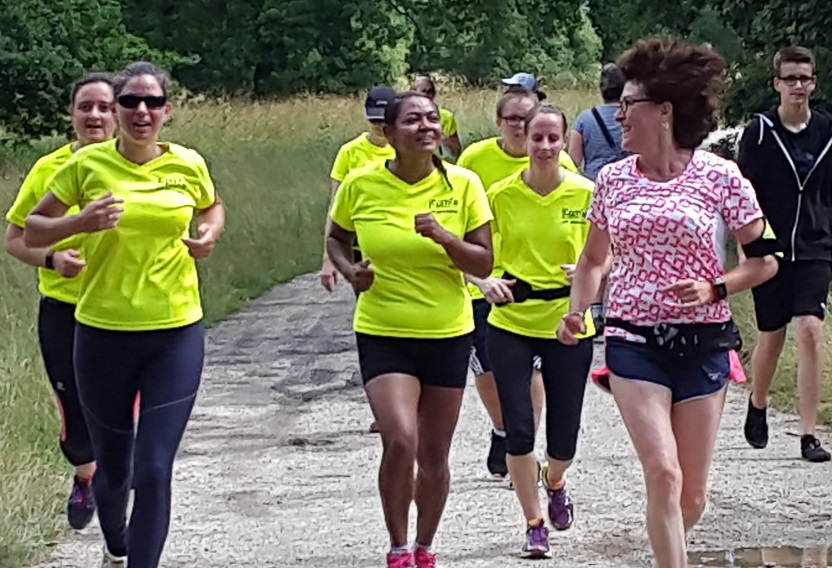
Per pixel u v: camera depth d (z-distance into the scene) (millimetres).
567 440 6676
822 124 8188
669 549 4977
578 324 5500
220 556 6574
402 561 5797
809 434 8164
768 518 6980
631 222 5133
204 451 8734
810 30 15375
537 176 6586
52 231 5348
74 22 25656
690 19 19062
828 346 9703
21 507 6883
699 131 5172
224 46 44750
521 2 36500
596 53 51000
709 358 5168
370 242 5836
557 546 6656
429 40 47531
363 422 9547
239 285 16047
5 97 24672
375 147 9289
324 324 13844
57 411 8766
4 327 10977
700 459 5211
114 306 5508
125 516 5949
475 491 7660
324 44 45156
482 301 7512
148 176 5562
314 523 7117
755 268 5152
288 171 25547
